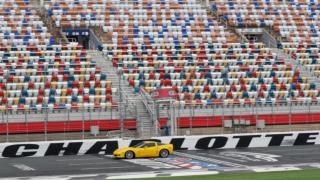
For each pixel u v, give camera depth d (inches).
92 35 6215.6
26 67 5374.0
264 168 3181.6
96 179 2824.8
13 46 5708.7
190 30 6456.7
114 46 5925.2
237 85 5423.2
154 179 2783.0
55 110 4581.7
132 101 4857.3
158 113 4653.1
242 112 4931.1
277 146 4475.9
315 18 6983.3
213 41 6318.9
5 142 4261.8
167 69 5551.2
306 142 4566.9
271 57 6043.3
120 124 4608.8
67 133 4586.6
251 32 6707.7
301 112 5034.5
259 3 7096.5
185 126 4793.3
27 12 6358.3
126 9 6643.7
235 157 3767.2
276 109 4985.2
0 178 2928.2
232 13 6865.2
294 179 2706.7
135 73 5462.6
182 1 6919.3
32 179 2874.0
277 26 6747.1
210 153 4035.4
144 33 6284.5
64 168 3331.7
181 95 5123.0
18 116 4512.8
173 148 4259.4
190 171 3097.9
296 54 6171.3
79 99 4960.6
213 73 5551.2
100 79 5310.0
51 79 5211.6
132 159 3747.5
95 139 4252.0
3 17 6181.1
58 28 6254.9
